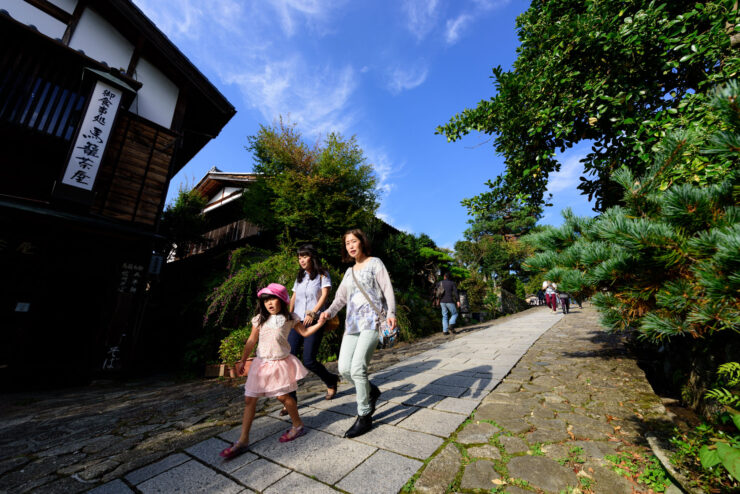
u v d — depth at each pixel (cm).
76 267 584
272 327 243
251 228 1039
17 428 324
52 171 597
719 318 159
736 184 163
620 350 486
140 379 602
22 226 526
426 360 525
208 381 538
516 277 2433
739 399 164
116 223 613
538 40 446
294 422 247
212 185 1294
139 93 714
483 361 482
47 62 592
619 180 230
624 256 214
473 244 2322
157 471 207
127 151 652
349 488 177
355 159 868
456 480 182
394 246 1175
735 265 133
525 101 441
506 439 229
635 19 312
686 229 176
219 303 666
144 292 643
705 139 184
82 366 560
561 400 304
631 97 343
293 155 823
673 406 280
